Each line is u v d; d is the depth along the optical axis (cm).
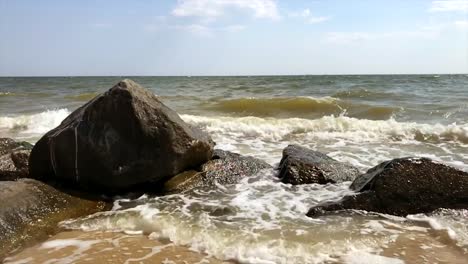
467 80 3872
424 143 1101
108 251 462
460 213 539
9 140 880
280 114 1669
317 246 459
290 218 559
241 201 637
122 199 655
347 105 1762
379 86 2972
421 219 532
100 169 643
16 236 496
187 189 688
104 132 648
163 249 466
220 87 3316
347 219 542
